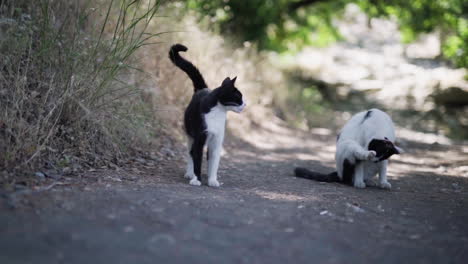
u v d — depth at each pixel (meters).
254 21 14.44
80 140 5.19
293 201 4.54
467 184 6.40
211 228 3.43
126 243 2.97
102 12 6.51
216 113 5.01
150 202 3.90
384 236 3.64
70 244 2.86
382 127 5.66
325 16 17.50
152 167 5.75
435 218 4.36
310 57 24.59
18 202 3.46
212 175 5.14
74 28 5.62
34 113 5.01
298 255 3.08
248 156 7.81
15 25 5.10
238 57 11.09
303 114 14.09
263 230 3.50
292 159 8.02
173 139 7.30
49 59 5.25
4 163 4.23
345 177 5.85
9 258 2.60
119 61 5.50
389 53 27.20
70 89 5.07
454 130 15.19
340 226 3.79
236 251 3.05
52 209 3.42
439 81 19.95
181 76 8.24
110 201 3.79
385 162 5.72
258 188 5.21
